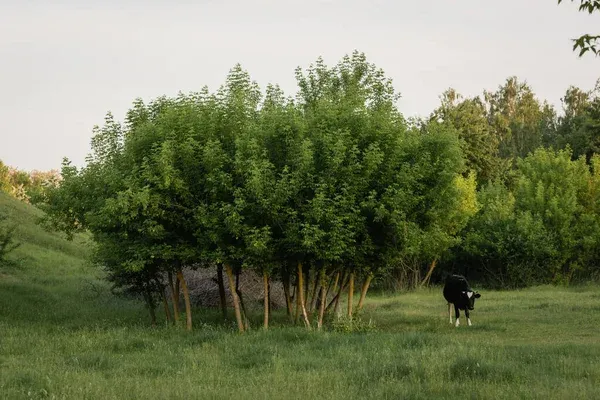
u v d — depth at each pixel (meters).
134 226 17.20
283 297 23.72
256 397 9.04
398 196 16.64
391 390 9.59
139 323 19.53
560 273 35.94
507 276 35.56
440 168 18.45
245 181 16.30
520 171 40.41
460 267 37.59
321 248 16.64
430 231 19.03
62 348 14.09
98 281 29.88
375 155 16.61
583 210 36.94
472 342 14.50
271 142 17.03
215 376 10.77
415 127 19.64
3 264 26.11
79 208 19.08
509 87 80.69
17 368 11.40
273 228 17.09
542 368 11.47
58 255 36.72
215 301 23.69
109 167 18.48
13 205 42.97
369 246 17.56
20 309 21.28
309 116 18.28
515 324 19.34
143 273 19.19
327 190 16.66
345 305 25.41
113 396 9.08
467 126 44.22
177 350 14.04
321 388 9.73
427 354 12.24
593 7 9.91
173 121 17.45
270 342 14.71
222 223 16.73
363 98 18.94
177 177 16.66
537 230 34.66
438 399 9.13
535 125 71.56
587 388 9.63
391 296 32.31
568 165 37.72
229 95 18.02
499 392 9.30
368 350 13.38
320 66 22.06
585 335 17.00
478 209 34.59
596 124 49.56
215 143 16.59
